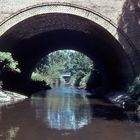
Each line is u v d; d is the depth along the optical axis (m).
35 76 67.44
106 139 16.23
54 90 64.25
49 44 46.94
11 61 33.25
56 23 33.72
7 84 41.19
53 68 102.44
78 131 18.19
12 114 24.03
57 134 17.30
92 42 42.44
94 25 30.36
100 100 37.84
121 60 34.97
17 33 32.84
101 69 56.47
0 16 29.03
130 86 28.53
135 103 27.06
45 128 18.88
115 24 29.05
